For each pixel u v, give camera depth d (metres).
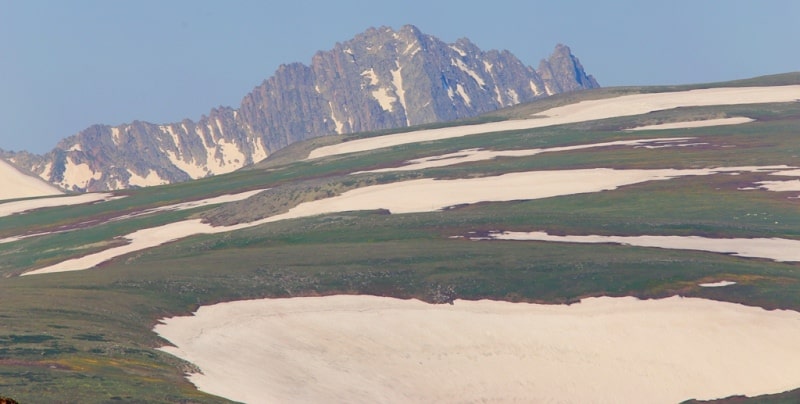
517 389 141.62
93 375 115.06
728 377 142.38
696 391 140.38
